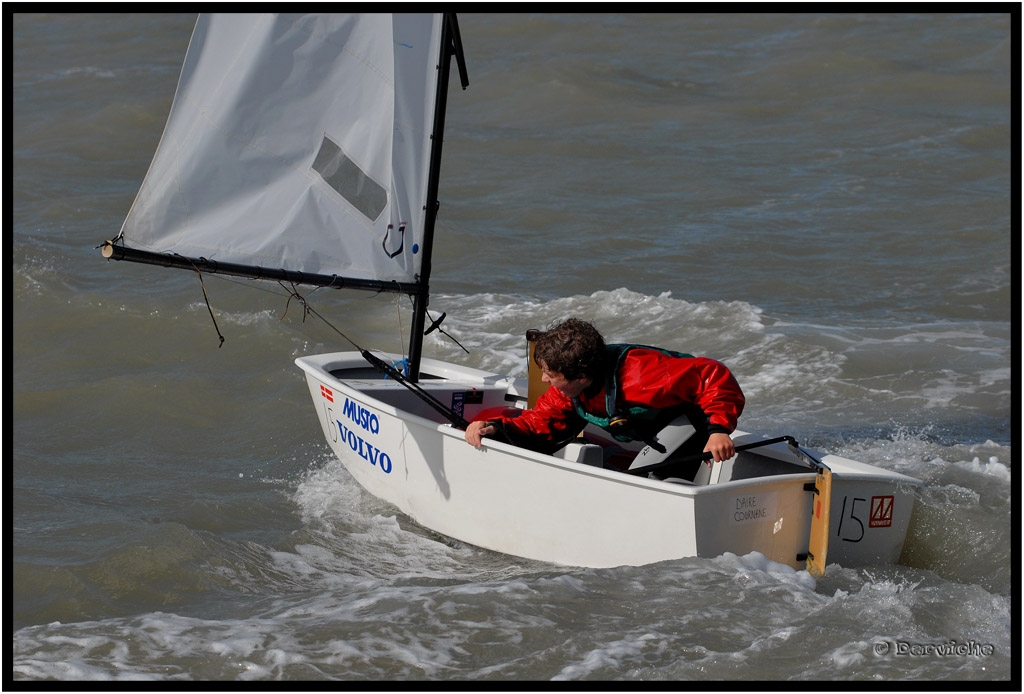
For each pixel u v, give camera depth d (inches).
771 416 935.7
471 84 2500.0
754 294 1305.4
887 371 1040.2
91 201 1660.9
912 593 586.9
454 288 1333.7
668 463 602.9
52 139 2094.0
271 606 611.8
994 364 1058.1
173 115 686.5
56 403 968.9
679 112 2316.7
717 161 1961.1
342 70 713.6
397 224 743.7
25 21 3373.5
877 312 1239.5
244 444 903.7
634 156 1991.9
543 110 2340.1
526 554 670.5
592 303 1248.2
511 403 815.1
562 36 3021.7
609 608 573.9
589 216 1632.6
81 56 2957.7
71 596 622.5
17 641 553.6
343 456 808.3
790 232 1555.1
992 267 1391.5
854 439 876.6
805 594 584.1
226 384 1021.2
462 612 574.2
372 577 665.6
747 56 2847.0
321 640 550.0
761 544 611.5
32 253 1378.0
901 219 1605.6
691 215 1642.5
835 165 1925.4
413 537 727.1
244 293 1255.5
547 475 639.8
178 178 693.3
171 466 858.8
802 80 2593.5
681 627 550.3
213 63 692.1
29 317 1159.0
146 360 1074.1
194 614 603.5
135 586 641.0
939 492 716.7
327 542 716.7
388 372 742.5
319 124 713.6
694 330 1162.6
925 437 881.5
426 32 723.4
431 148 746.2
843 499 615.2
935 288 1320.1
